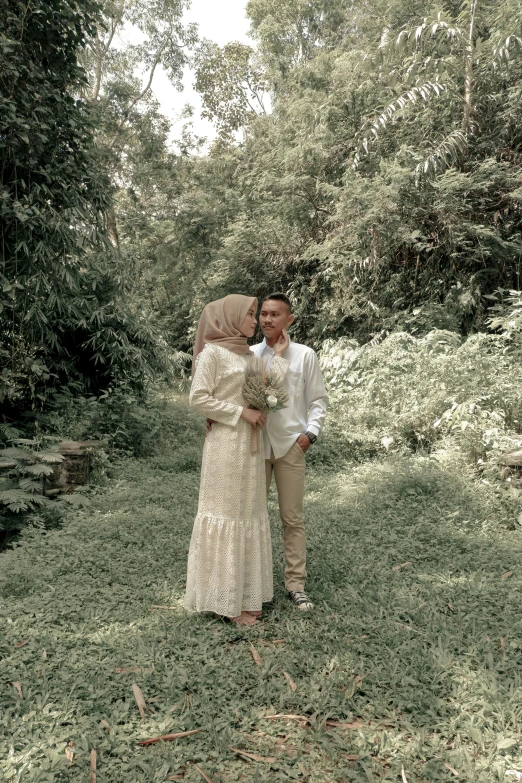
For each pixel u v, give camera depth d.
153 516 4.96
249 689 2.52
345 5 20.94
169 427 8.48
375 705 2.36
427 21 10.54
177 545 4.25
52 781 1.90
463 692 2.40
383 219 10.27
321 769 2.03
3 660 2.66
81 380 8.41
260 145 18.16
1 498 5.01
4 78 6.44
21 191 6.99
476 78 10.76
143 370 8.66
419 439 6.98
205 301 17.41
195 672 2.59
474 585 3.49
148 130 20.12
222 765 2.03
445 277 10.74
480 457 5.96
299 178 12.79
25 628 3.00
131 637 2.92
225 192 19.14
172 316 19.41
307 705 2.36
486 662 2.61
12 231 6.77
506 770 1.97
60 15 6.93
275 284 14.88
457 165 10.78
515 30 10.02
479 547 4.20
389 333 10.95
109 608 3.25
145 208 20.41
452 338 8.71
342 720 2.29
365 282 11.78
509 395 6.43
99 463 6.43
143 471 6.72
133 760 2.04
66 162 7.19
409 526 4.61
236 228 14.63
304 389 3.52
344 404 8.20
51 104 7.01
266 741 2.17
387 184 10.60
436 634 2.88
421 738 2.10
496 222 10.37
